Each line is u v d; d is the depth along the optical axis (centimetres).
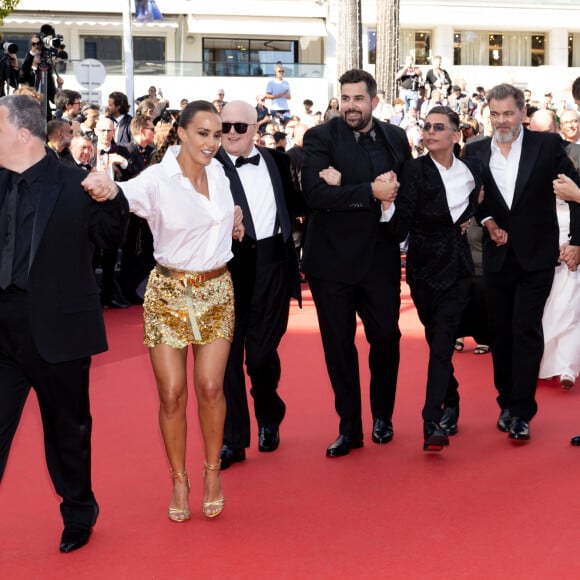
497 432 588
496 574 385
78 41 3281
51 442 418
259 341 537
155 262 488
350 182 538
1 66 1216
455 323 548
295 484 497
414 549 411
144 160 1042
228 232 446
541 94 3619
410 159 552
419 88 2259
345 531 432
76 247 399
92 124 1145
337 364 545
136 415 626
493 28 3678
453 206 539
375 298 543
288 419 618
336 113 1135
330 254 540
